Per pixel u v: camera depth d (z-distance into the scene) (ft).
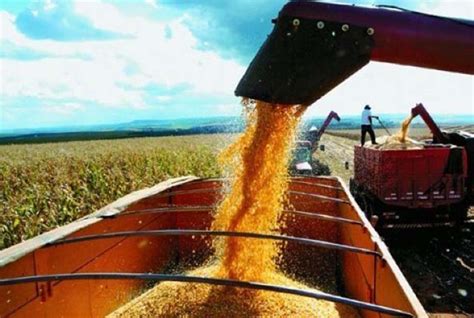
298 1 8.18
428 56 7.98
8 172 48.57
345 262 17.39
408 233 30.14
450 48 7.88
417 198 27.76
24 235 25.81
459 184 27.68
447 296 19.79
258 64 8.50
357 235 14.51
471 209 35.99
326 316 12.66
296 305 12.87
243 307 12.61
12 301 9.98
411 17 8.00
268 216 14.25
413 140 33.83
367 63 8.18
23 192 36.86
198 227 23.20
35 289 10.94
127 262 16.63
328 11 8.07
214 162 52.01
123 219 16.28
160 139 150.61
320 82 8.33
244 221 14.03
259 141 12.58
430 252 26.55
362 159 32.94
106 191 37.96
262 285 7.76
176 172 48.80
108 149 86.69
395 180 27.76
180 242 22.74
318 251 21.56
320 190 23.68
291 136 12.34
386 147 30.42
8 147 116.67
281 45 8.26
